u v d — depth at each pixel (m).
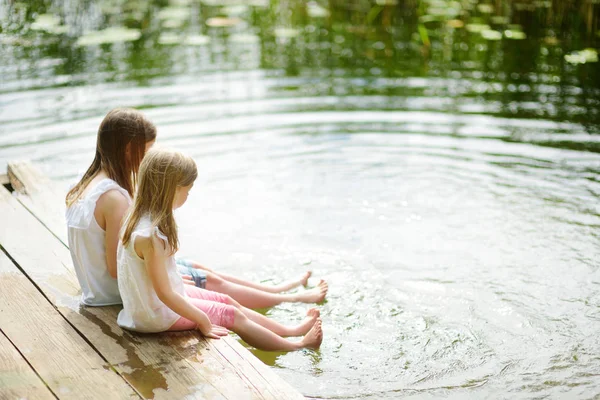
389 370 3.01
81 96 5.98
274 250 4.05
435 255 3.97
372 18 8.20
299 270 3.85
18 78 6.34
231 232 4.23
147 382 2.53
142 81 6.36
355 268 3.87
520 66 6.75
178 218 4.38
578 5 7.91
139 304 2.76
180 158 2.71
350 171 5.00
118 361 2.65
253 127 5.59
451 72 6.66
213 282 3.35
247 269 3.84
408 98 6.11
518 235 4.16
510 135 5.43
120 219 2.88
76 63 6.77
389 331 3.30
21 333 2.83
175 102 5.93
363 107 5.94
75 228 2.94
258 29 7.94
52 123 5.44
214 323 2.96
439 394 2.85
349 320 3.39
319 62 6.95
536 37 7.50
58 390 2.47
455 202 4.57
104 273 3.01
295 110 5.90
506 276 3.74
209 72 6.63
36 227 3.74
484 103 5.98
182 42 7.48
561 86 6.28
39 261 3.40
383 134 5.51
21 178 4.29
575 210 4.43
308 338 3.14
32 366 2.61
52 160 4.85
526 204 4.52
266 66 6.83
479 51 7.16
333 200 4.62
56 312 2.99
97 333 2.83
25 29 7.69
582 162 5.02
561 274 3.75
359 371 3.00
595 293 3.57
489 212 4.44
